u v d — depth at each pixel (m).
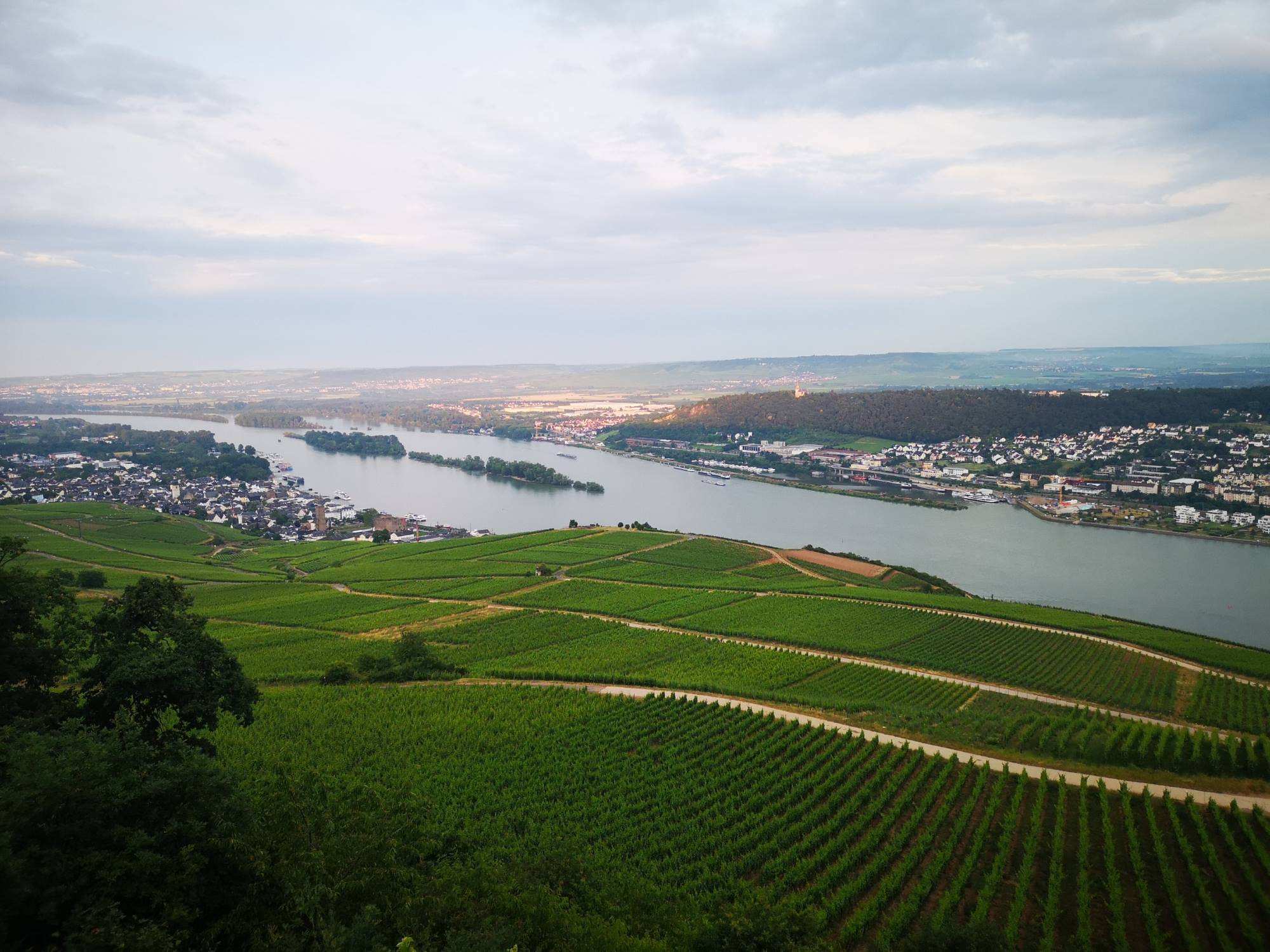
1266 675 113.38
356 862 39.41
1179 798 64.94
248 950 35.56
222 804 38.16
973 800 64.25
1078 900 50.44
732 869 54.47
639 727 82.19
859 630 132.88
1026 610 152.50
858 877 53.03
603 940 40.34
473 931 37.41
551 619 141.75
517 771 71.25
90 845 34.12
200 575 188.88
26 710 48.09
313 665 111.38
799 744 77.25
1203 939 47.56
